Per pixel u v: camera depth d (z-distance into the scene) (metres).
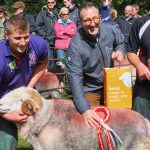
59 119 3.81
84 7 3.99
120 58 4.23
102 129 3.80
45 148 3.79
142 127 3.84
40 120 3.76
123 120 3.85
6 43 3.80
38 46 3.93
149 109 4.45
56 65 8.45
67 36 9.48
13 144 3.98
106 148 3.81
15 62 3.81
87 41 4.07
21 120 3.74
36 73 4.11
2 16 8.96
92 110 3.85
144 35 4.27
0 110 3.74
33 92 3.79
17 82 3.94
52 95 8.02
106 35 4.18
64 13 9.55
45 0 16.80
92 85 4.28
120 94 4.18
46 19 9.92
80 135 3.79
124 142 3.81
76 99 3.88
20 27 3.61
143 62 4.36
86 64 4.11
